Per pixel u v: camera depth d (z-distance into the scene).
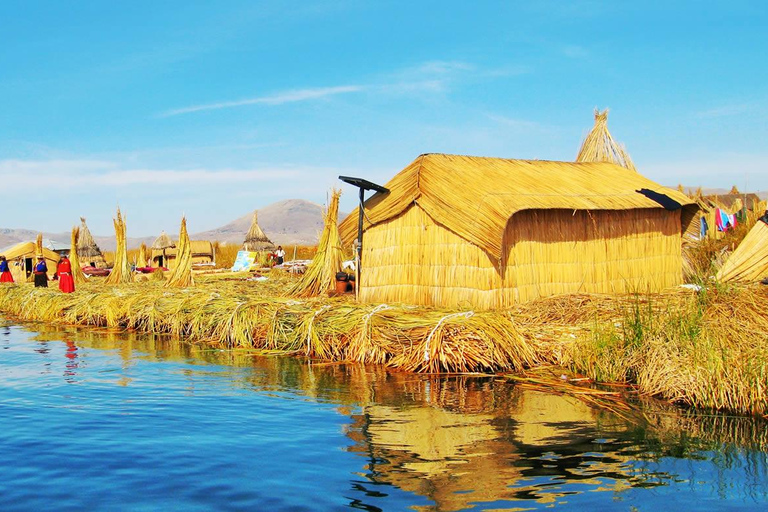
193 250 48.31
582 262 15.93
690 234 22.59
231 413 9.04
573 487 6.36
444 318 12.09
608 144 21.75
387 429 8.21
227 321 15.40
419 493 6.21
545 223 15.29
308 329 13.53
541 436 7.89
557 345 11.84
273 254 42.12
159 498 6.13
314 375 11.50
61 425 8.49
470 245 14.54
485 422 8.47
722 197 35.50
